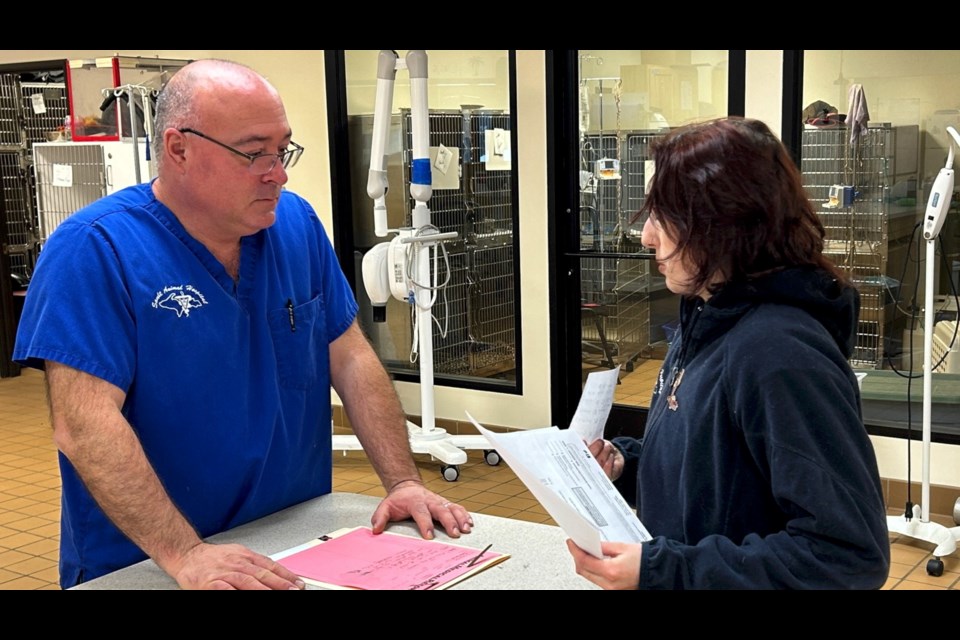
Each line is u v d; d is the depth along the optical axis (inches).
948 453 158.9
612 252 192.4
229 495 69.4
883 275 168.7
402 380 221.0
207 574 56.8
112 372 61.9
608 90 187.0
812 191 170.9
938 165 161.2
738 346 47.7
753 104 170.7
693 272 50.1
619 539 51.6
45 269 62.7
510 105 195.2
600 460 61.7
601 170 190.9
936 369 165.8
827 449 44.9
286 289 73.2
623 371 195.8
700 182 48.3
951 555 141.3
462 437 193.9
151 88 187.0
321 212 224.8
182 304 65.7
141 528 59.6
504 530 68.0
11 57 273.6
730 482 48.9
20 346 62.1
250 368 70.6
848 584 45.2
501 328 208.5
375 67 212.2
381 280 185.6
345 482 187.5
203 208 65.6
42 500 176.2
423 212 182.9
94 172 205.8
